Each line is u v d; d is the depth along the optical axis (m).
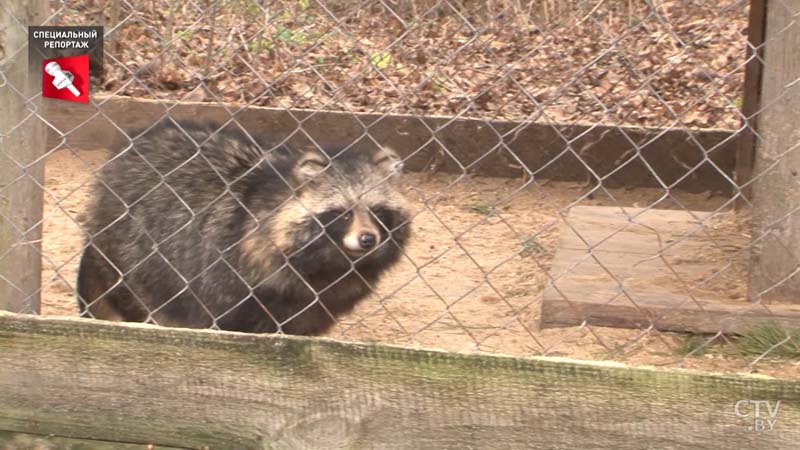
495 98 14.05
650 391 4.90
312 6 14.75
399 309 9.22
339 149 8.45
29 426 5.60
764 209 7.31
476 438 5.12
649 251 10.04
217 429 5.41
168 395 5.42
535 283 9.88
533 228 11.86
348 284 7.92
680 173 13.43
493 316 8.98
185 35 14.80
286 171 7.63
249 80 14.45
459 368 5.08
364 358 5.17
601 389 4.95
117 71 14.02
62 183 12.48
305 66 14.24
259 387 5.31
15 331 5.49
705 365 7.45
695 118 14.04
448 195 13.16
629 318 8.18
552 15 14.59
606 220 11.49
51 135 13.61
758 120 7.17
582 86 14.42
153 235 7.73
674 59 14.50
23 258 6.00
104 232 7.98
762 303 7.61
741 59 14.55
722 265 9.36
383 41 14.38
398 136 13.76
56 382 5.51
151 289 7.89
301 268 7.56
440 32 14.49
